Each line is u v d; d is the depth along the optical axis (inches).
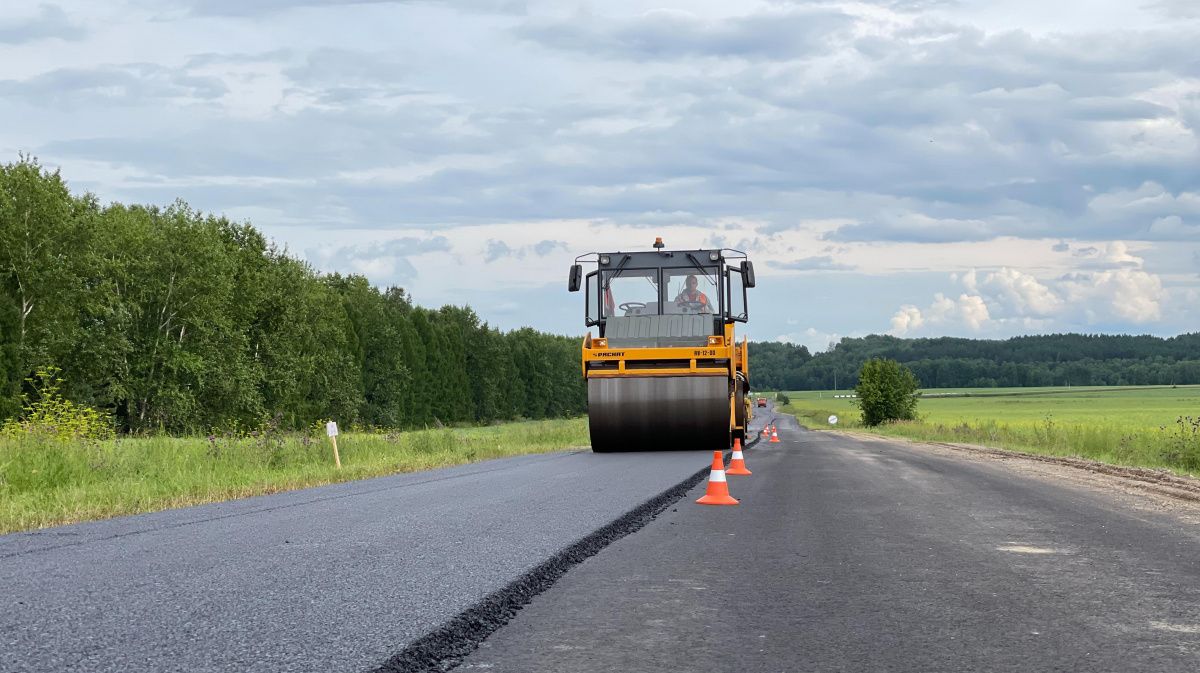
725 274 941.8
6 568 286.8
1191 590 270.7
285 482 613.9
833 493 558.3
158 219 2497.5
